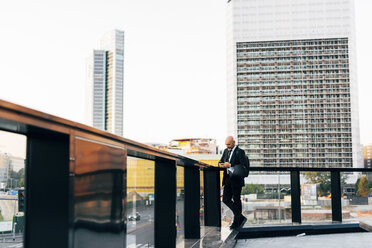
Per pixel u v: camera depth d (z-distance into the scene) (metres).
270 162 145.75
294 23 150.12
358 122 144.50
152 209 3.87
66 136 1.65
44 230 1.63
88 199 1.80
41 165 1.65
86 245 1.77
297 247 5.73
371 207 8.16
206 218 6.55
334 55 146.88
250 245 6.05
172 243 3.82
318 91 146.38
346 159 141.38
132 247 3.49
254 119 148.75
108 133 2.05
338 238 6.73
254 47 151.88
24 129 1.49
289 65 149.12
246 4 154.00
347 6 148.38
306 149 144.12
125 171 2.38
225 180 6.46
